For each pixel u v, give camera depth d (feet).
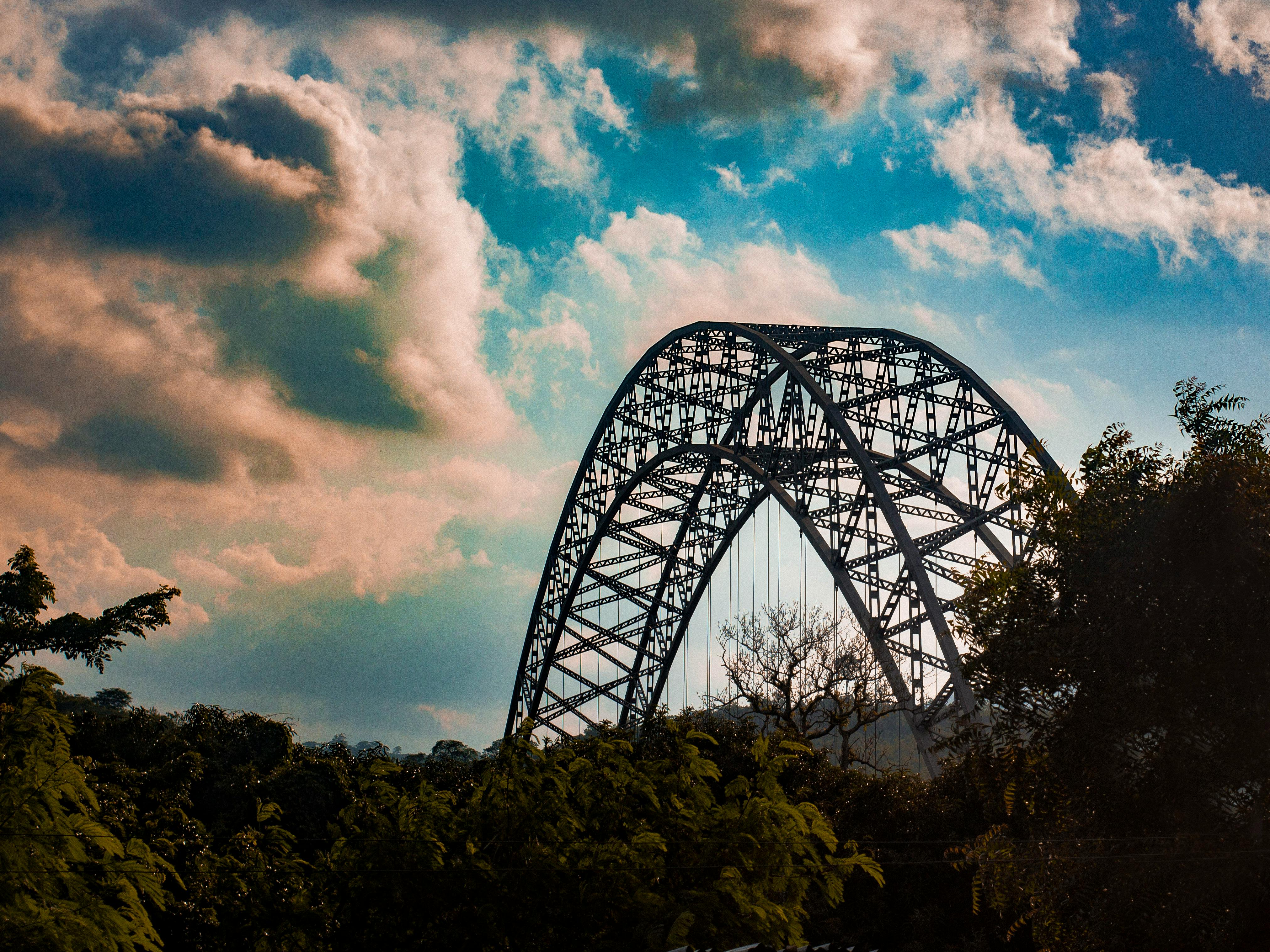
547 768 89.66
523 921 80.69
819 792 153.89
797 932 79.87
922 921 123.13
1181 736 64.39
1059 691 69.82
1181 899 60.75
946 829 130.11
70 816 69.05
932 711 162.50
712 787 154.20
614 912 80.69
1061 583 72.23
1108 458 75.31
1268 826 62.49
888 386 207.21
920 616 174.29
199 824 113.70
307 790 172.35
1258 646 62.54
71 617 191.83
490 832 86.69
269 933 95.61
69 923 62.34
